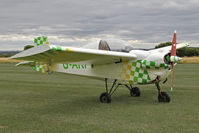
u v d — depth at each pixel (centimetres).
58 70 854
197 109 591
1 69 2497
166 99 687
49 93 916
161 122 477
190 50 5972
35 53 495
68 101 741
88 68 802
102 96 716
